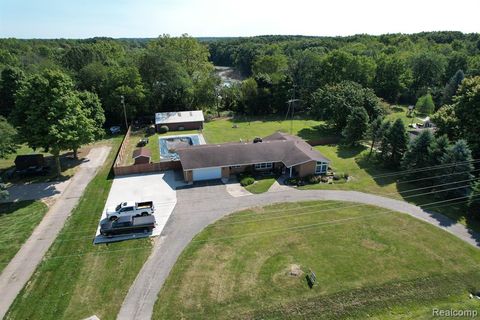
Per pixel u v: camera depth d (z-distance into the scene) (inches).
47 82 1528.1
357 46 4461.1
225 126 2760.8
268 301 895.1
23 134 1539.1
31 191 1544.0
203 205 1403.8
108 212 1278.3
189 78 3144.7
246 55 6018.7
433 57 3577.8
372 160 1900.8
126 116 2642.7
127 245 1137.4
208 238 1172.5
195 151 1704.0
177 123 2625.5
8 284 964.0
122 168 1726.1
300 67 3388.3
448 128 1678.2
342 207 1376.7
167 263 1046.4
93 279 979.3
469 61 3671.3
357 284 949.2
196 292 928.9
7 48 5364.2
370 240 1152.2
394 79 3486.7
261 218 1299.2
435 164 1497.3
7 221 1285.7
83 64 3629.4
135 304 890.7
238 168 1704.0
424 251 1091.3
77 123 1646.2
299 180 1608.0
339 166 1823.3
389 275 983.0
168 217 1311.5
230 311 866.1
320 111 2466.8
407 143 1702.8
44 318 848.3
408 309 888.3
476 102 1555.1
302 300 896.3
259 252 1093.8
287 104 3174.2
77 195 1503.4
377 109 2260.1
